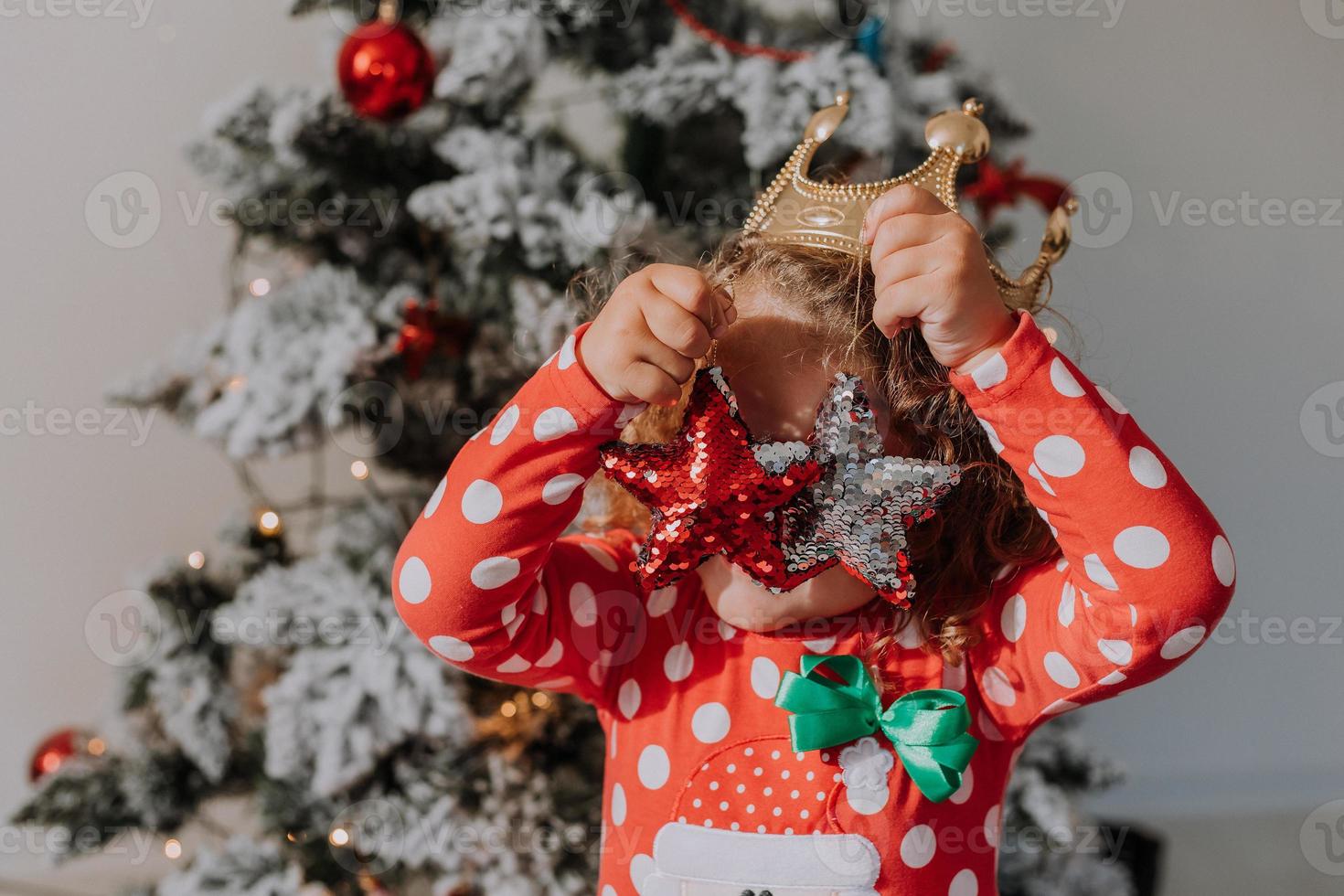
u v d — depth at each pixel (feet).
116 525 6.12
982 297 2.05
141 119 5.95
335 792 3.95
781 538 2.22
